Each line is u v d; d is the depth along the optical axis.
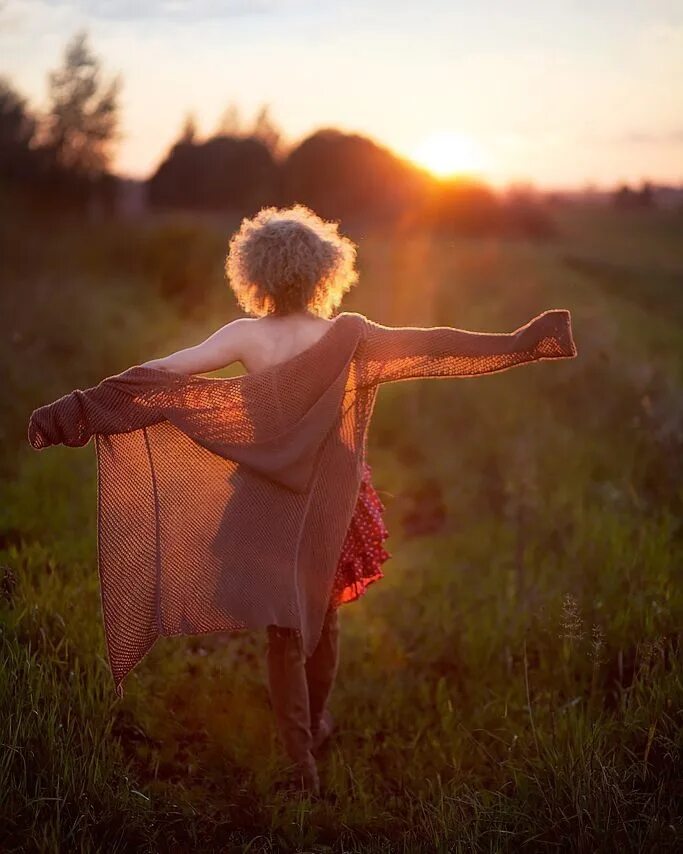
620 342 8.98
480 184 31.97
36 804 2.38
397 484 5.91
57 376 6.93
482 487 5.58
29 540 4.16
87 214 30.59
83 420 2.61
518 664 3.46
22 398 6.23
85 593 3.50
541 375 7.34
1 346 7.15
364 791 2.90
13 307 9.18
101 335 8.70
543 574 3.93
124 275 14.92
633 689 3.08
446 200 30.22
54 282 12.30
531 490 4.73
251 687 3.39
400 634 3.91
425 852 2.45
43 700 2.71
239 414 2.69
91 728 2.73
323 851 2.53
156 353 8.38
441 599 4.14
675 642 3.18
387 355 2.72
